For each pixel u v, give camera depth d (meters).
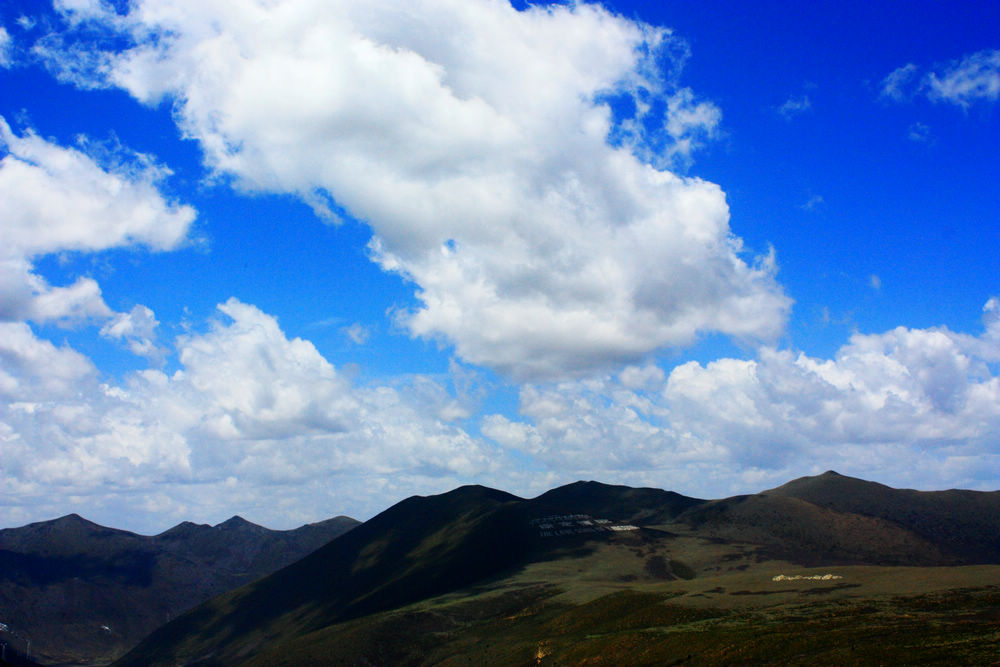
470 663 132.88
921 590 116.44
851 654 82.31
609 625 129.62
